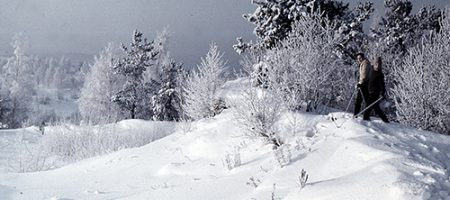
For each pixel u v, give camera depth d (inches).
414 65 435.8
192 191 253.0
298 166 236.5
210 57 551.5
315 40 457.1
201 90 541.3
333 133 282.2
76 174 384.8
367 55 730.2
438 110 407.5
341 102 586.9
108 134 647.8
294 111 364.2
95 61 1576.0
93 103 1531.7
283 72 420.2
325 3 661.3
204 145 375.2
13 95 1781.5
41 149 674.2
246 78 550.0
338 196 166.6
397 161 190.5
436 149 245.8
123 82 1610.5
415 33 1183.6
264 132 320.2
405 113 423.8
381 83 335.0
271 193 205.6
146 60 1576.0
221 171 295.9
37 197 289.6
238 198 220.8
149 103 1594.5
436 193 153.8
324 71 430.6
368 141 235.6
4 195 293.9
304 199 176.9
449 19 526.0
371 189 162.2
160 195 257.4
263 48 635.5
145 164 377.1
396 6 1218.6
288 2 634.2
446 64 429.4
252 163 287.4
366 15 684.7
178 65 1459.2
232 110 366.0
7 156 614.9
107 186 316.8
